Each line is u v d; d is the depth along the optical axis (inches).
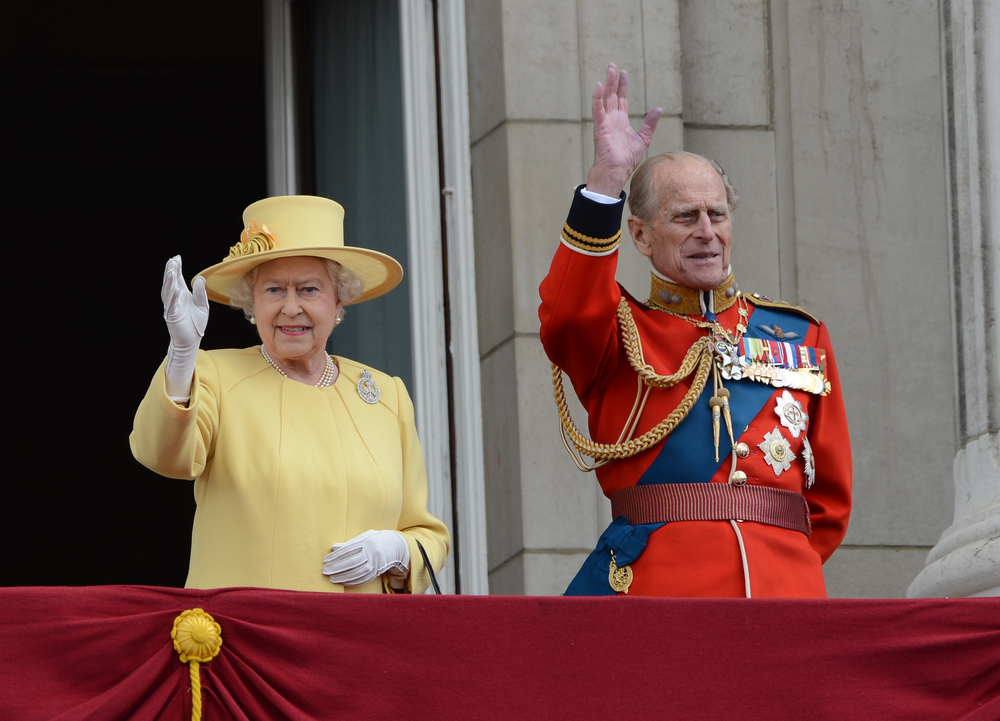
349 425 621.6
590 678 529.7
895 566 904.9
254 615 516.7
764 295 925.8
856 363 927.7
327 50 987.3
